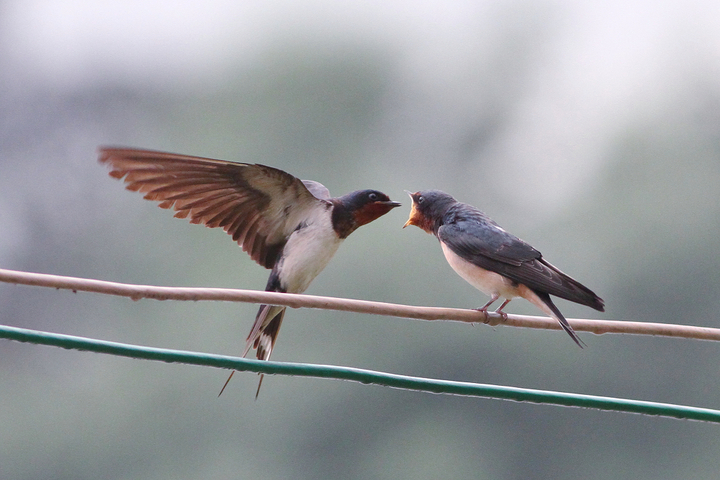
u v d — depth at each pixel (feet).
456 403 68.64
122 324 75.82
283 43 84.38
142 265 78.33
